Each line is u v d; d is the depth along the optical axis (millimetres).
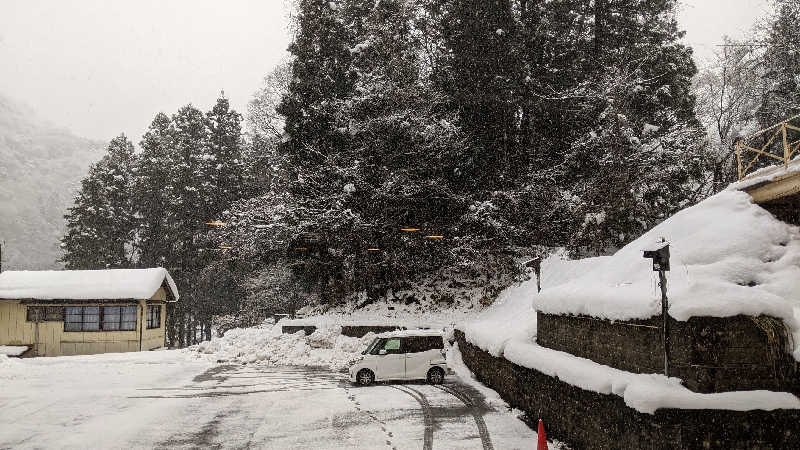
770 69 33219
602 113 26078
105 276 33094
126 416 13883
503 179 30781
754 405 7082
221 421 13281
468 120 32844
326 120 33156
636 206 24234
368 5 33906
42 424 13047
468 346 21969
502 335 16688
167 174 58281
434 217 32281
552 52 32156
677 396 7152
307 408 14727
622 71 27031
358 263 31625
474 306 29656
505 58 30891
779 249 9711
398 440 11266
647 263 11180
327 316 31031
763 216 10430
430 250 31672
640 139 27516
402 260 31062
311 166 32906
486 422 12742
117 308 32312
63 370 22625
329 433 11984
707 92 36969
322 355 25609
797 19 31234
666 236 11805
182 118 67750
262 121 43281
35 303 31734
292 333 29078
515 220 29969
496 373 16719
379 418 13359
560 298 12750
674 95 30406
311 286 43812
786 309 7480
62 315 32000
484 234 30828
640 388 7559
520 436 11406
